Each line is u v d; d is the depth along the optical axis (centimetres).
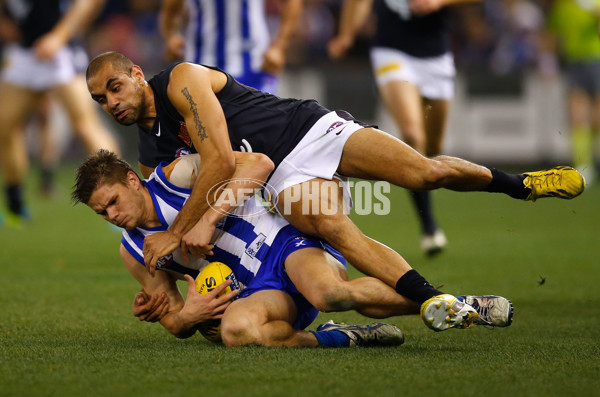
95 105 5288
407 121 2241
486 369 1007
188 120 1231
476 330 1343
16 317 1449
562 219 3262
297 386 923
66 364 1034
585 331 1327
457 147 5106
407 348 1159
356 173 1278
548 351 1138
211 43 2181
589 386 926
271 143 1291
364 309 1178
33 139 5784
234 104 1307
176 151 1330
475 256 2269
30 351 1127
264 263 1237
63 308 1551
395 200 3834
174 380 949
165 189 1227
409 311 1194
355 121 1307
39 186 4322
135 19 5809
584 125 4181
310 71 5262
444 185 1266
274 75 2212
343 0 5653
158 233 1215
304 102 1335
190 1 2205
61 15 2767
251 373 981
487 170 1290
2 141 2917
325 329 1198
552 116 5034
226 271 1221
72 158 5641
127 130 5347
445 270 2027
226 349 1127
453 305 1104
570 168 1323
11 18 2739
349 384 931
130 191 1198
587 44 4041
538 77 5041
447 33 2336
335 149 1270
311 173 1270
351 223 1240
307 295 1171
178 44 2295
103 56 1273
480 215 3394
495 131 5097
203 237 1190
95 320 1430
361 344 1171
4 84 2830
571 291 1742
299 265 1191
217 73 1312
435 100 2327
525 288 1777
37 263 2178
